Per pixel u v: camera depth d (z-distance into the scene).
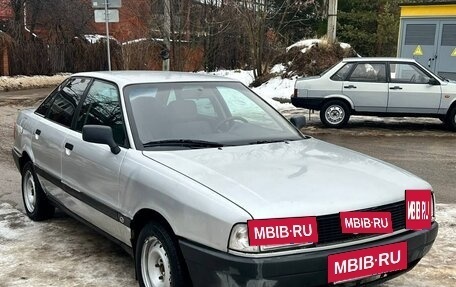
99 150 4.14
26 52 25.58
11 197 6.52
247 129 4.41
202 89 4.64
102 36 31.72
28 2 28.17
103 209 4.07
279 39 23.19
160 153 3.80
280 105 15.89
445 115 11.96
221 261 2.92
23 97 19.78
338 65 12.44
